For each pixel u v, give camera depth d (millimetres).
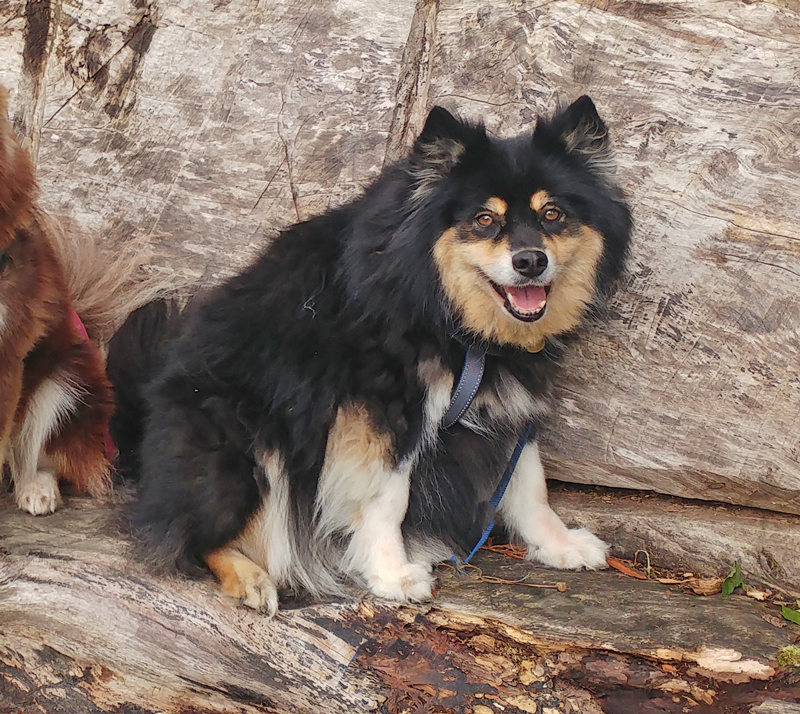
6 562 2340
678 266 2449
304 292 2344
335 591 2340
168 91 2598
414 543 2383
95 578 2318
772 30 2436
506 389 2354
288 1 2564
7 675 2340
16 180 2350
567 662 2256
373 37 2551
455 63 2541
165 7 2586
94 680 2324
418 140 2299
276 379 2334
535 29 2506
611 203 2334
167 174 2609
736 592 2383
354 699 2246
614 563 2416
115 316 2582
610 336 2473
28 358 2424
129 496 2434
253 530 2336
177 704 2311
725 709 2213
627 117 2477
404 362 2303
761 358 2426
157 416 2359
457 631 2287
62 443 2459
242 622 2289
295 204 2582
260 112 2578
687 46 2457
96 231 2631
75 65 2613
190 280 2607
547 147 2318
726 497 2477
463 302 2309
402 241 2293
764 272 2422
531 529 2412
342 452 2316
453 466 2375
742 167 2432
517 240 2266
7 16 2609
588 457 2510
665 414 2469
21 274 2373
